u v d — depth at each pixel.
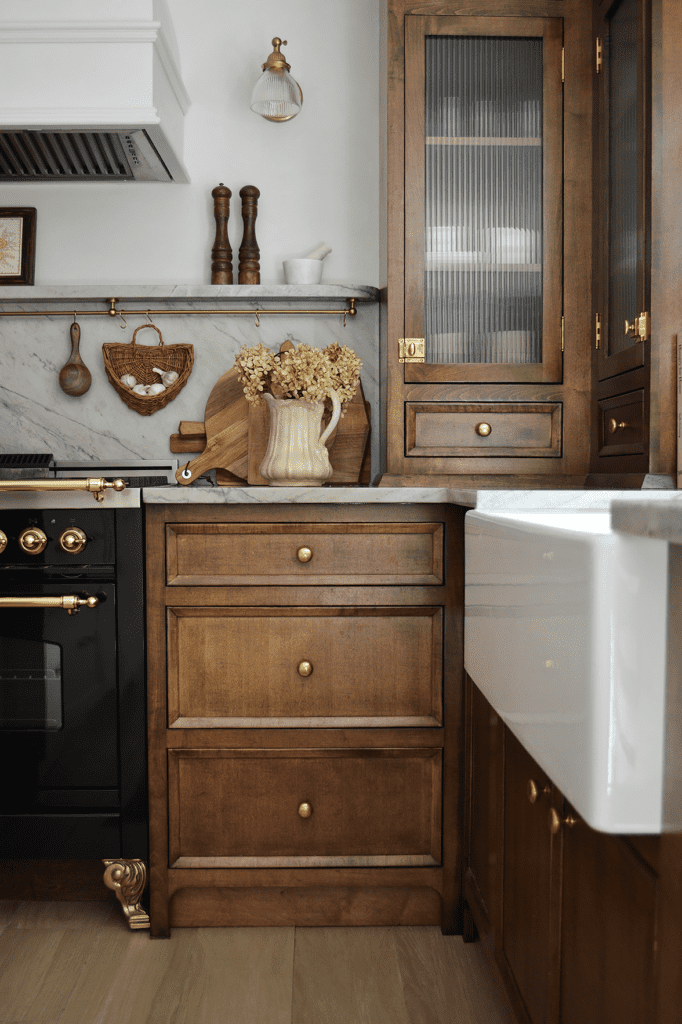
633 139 1.55
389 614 1.53
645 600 0.53
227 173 2.09
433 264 1.83
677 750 0.50
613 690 0.53
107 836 1.52
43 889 1.58
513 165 1.83
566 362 1.83
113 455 2.07
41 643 1.52
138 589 1.51
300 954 1.45
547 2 1.79
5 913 1.60
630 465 1.56
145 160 1.95
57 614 1.51
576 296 1.83
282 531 1.52
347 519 1.52
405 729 1.53
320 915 1.55
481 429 1.82
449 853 1.53
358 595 1.52
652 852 0.63
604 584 0.53
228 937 1.51
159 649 1.52
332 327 2.08
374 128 2.09
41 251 2.09
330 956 1.44
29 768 1.52
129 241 2.09
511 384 1.83
